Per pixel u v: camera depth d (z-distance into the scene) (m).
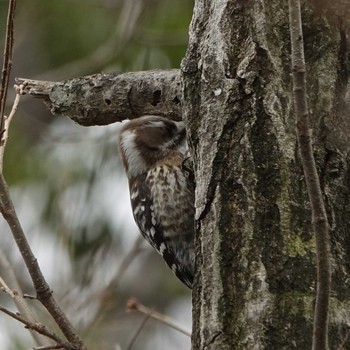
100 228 13.43
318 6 7.29
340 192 6.91
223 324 6.70
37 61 14.05
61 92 9.70
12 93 14.34
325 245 5.80
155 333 15.21
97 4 13.80
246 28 7.37
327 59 7.22
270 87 7.09
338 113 7.11
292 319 6.52
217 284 6.82
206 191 7.11
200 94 7.52
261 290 6.64
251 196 6.89
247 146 7.01
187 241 10.96
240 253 6.82
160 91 9.33
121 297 15.55
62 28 13.84
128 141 11.34
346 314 6.55
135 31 13.00
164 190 10.95
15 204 13.35
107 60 13.07
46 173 13.52
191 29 7.77
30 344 12.94
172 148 11.11
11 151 13.62
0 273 11.73
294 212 6.77
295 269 6.64
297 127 5.91
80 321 12.05
